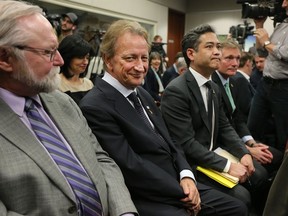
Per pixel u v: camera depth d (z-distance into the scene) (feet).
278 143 8.18
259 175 6.53
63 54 6.95
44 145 3.27
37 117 3.38
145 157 4.59
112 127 4.31
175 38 28.07
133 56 4.47
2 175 2.81
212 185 5.51
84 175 3.45
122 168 4.24
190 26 28.89
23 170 2.92
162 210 4.30
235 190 5.41
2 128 2.98
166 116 5.73
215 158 5.44
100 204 3.51
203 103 5.87
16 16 3.02
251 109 8.63
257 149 6.97
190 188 4.59
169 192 4.37
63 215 3.11
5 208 2.83
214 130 6.09
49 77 3.27
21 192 2.91
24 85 3.20
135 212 3.61
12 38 2.99
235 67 7.46
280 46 7.42
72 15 10.36
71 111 3.94
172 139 5.57
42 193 3.00
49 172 3.08
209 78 6.12
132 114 4.58
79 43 6.97
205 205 5.02
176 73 15.93
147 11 23.04
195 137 5.88
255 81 10.93
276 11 8.07
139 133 4.49
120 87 4.66
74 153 3.56
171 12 27.14
